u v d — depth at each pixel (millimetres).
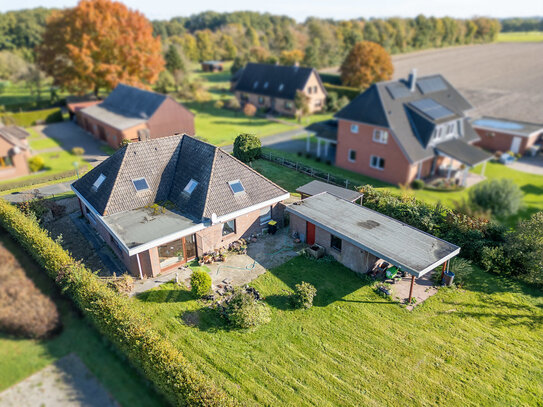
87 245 20516
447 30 128625
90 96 59812
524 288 18766
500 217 27469
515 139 42594
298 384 13273
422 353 14750
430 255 17453
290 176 31219
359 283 18516
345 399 12828
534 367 14352
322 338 15242
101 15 53188
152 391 4633
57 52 55125
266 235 22266
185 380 10484
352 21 119125
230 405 10758
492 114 55688
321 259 20156
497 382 13695
